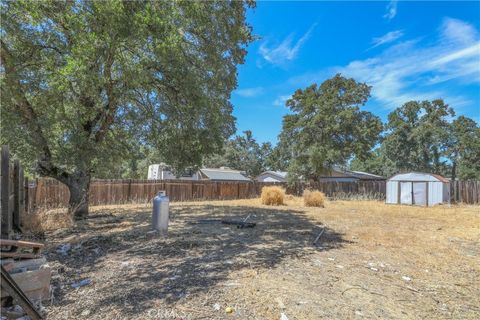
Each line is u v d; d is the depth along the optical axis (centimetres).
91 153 755
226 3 852
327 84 2638
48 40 659
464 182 1991
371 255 520
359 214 1175
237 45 992
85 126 856
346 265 449
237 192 2131
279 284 350
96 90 667
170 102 874
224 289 329
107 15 568
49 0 612
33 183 1091
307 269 416
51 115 701
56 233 648
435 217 1170
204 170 2986
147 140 1023
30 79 657
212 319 263
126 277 367
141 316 267
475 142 3556
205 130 938
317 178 2670
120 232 641
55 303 295
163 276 369
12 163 662
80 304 293
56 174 873
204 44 860
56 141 778
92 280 357
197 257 454
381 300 329
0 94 638
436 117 3666
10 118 675
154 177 2562
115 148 943
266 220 900
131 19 582
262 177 3553
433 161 3778
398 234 745
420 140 3622
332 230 755
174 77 781
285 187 2575
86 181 913
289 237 634
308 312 284
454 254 564
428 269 461
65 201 1277
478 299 350
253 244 551
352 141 2609
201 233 639
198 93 782
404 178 1894
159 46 620
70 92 697
